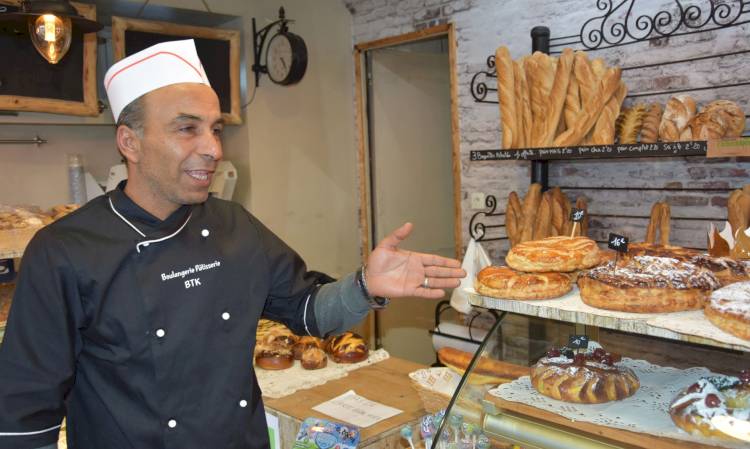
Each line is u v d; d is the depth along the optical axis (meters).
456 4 3.51
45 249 1.21
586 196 3.05
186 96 1.19
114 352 1.25
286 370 2.21
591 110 2.56
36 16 2.11
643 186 2.85
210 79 3.42
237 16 3.57
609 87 2.55
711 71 2.60
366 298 1.38
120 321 1.24
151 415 1.27
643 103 2.80
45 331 1.17
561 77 2.65
